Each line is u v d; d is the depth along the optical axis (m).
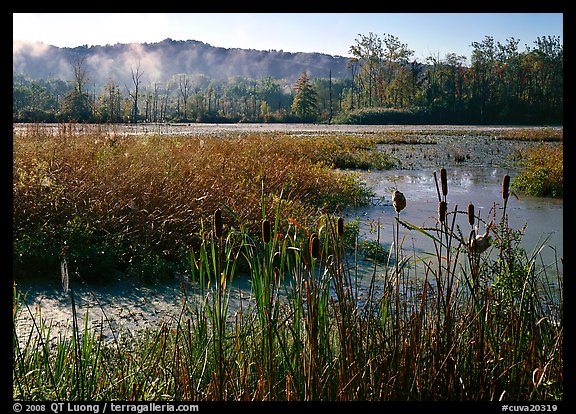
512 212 11.48
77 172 8.23
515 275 3.38
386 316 2.97
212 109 92.69
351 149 23.45
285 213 8.08
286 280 5.36
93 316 5.40
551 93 65.06
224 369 2.76
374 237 8.87
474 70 68.38
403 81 74.00
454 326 2.88
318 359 2.75
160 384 2.98
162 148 11.34
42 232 6.73
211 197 7.96
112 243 7.00
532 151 24.00
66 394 2.80
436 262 6.43
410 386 2.71
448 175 18.81
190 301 5.88
